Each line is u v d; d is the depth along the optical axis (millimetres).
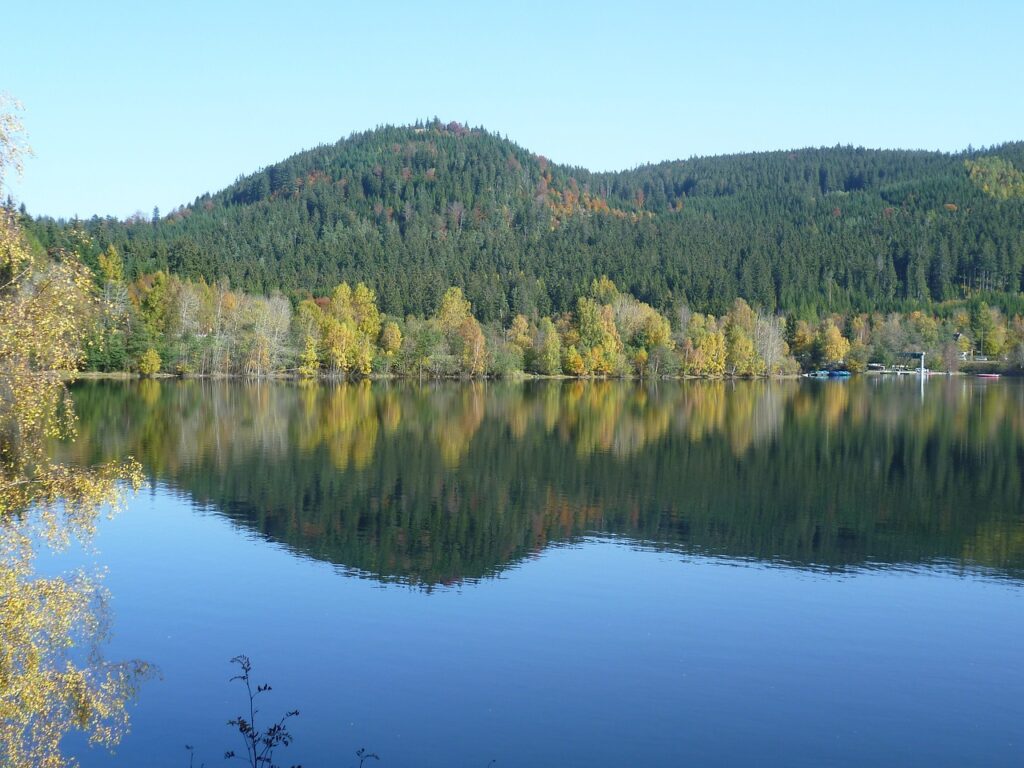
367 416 76875
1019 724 19422
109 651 22750
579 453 56062
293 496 42031
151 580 28812
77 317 17828
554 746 18281
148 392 94875
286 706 19953
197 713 19531
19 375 16672
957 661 22719
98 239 150000
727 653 23141
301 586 28422
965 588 28578
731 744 18422
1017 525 37031
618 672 21891
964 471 49938
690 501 41688
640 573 30125
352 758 17734
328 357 130375
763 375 164000
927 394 114125
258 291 155875
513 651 23156
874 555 32469
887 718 19641
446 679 21391
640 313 162375
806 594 27953
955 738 18766
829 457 55062
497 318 164375
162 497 41375
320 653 22922
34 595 16234
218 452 54500
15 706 15266
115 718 18391
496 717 19516
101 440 58250
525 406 90125
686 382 144125
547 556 32281
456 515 38531
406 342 136625
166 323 120000
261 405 84812
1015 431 68625
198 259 153250
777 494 43344
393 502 41031
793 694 20750
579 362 146125
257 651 22984
